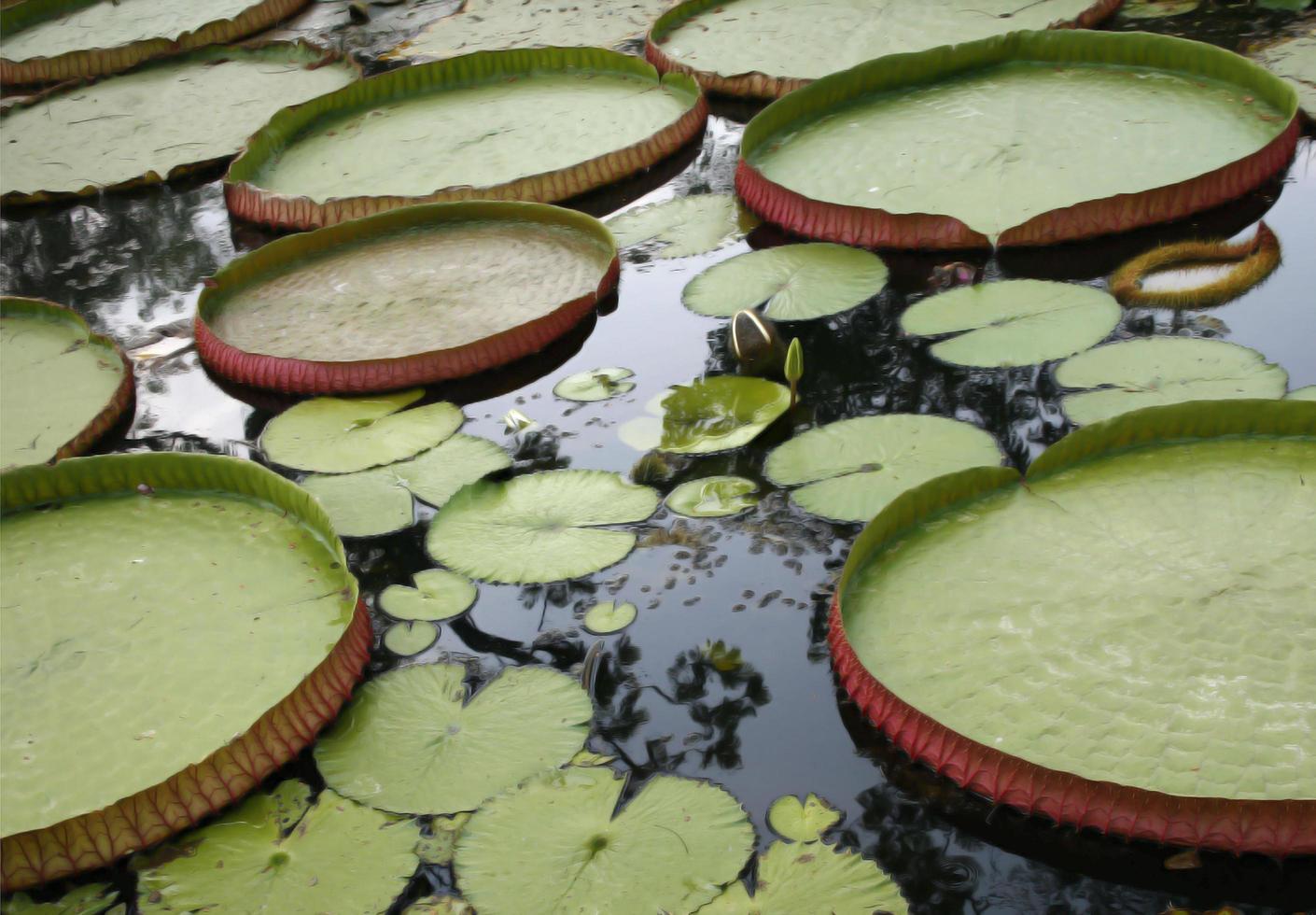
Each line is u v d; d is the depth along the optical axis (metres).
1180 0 4.49
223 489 2.54
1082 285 3.03
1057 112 3.78
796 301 3.10
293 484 2.39
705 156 4.00
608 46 4.84
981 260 3.21
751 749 1.94
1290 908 1.64
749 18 4.82
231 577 2.31
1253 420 2.32
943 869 1.73
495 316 3.15
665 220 3.62
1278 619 1.94
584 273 3.32
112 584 2.32
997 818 1.79
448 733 2.00
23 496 2.56
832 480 2.46
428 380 2.97
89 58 5.20
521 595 2.29
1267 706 1.81
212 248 3.79
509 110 4.36
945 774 1.84
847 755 1.91
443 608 2.26
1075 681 1.88
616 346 3.05
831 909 1.66
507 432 2.77
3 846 1.79
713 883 1.70
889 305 3.05
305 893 1.74
